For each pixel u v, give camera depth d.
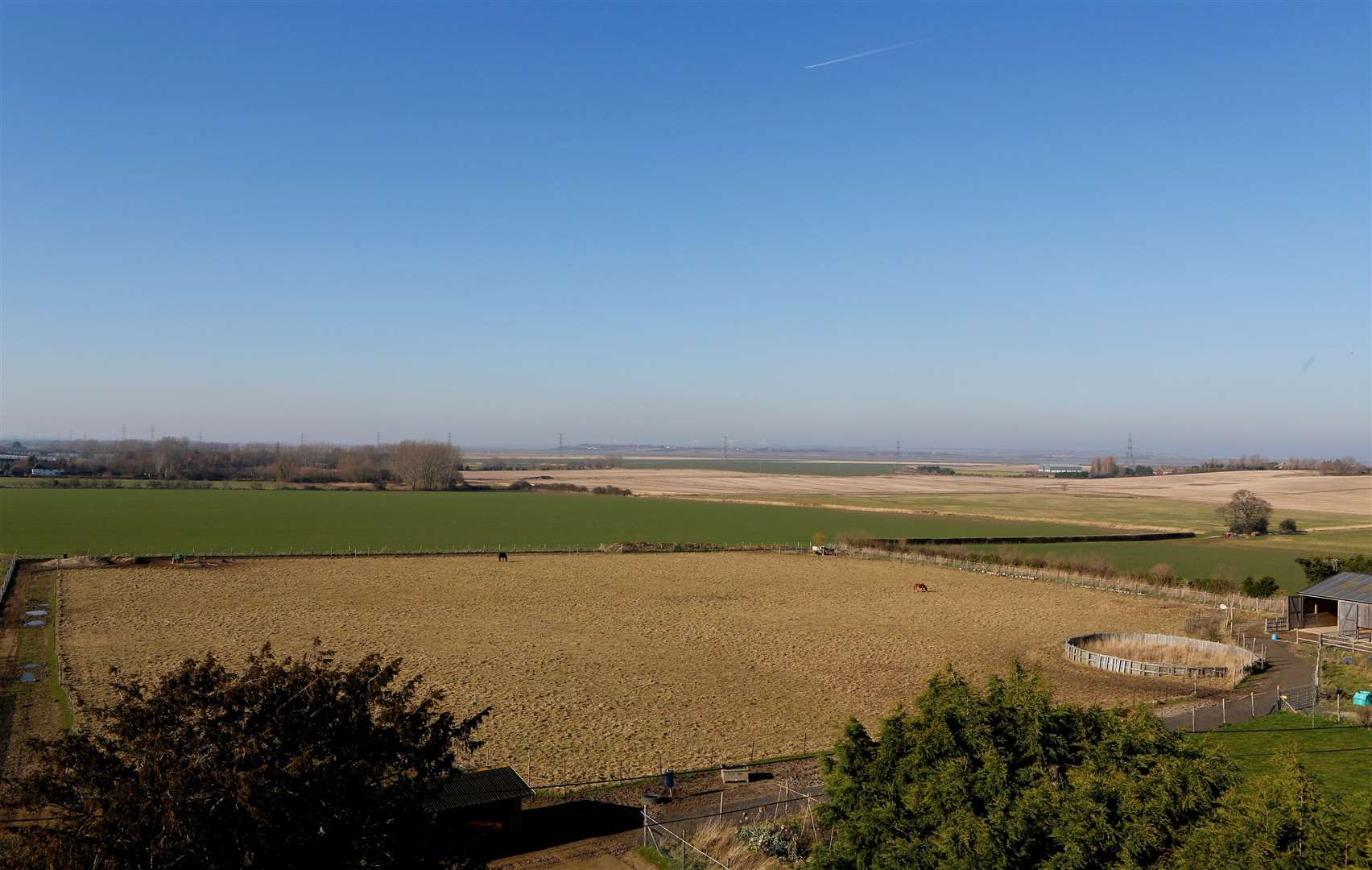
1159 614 73.50
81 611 65.12
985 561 100.69
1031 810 19.39
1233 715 42.84
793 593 82.56
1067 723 22.02
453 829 20.59
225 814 15.75
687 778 34.84
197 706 17.98
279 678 18.27
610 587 83.75
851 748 23.09
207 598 72.38
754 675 52.03
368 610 69.69
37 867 15.30
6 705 41.47
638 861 27.38
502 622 66.69
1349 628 61.53
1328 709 43.53
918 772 21.55
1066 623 69.62
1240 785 19.28
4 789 29.62
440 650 56.91
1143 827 18.53
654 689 48.50
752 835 28.31
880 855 20.55
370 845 17.23
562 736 39.88
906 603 78.31
